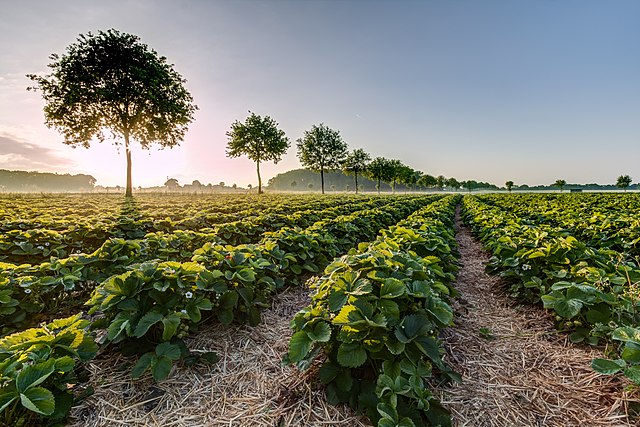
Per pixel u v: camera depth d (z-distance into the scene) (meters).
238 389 2.43
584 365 2.62
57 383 2.01
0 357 1.96
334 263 3.10
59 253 5.01
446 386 2.41
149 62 26.55
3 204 14.27
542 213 10.35
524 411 2.17
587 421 2.06
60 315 3.55
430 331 2.49
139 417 2.13
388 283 2.52
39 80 24.41
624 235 5.42
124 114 26.12
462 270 5.95
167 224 7.54
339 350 2.18
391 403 1.89
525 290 3.99
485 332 3.26
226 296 3.18
